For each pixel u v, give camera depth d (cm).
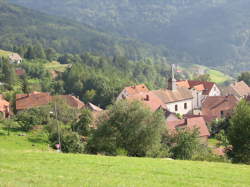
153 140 5447
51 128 8331
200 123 8075
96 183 2698
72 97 12294
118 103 5659
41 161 3466
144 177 3058
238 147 5209
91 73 18288
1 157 3547
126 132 5453
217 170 3541
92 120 8312
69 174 2981
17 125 9394
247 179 3244
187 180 3066
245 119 5128
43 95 12269
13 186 2425
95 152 5828
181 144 5553
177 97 11150
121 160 3753
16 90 16088
